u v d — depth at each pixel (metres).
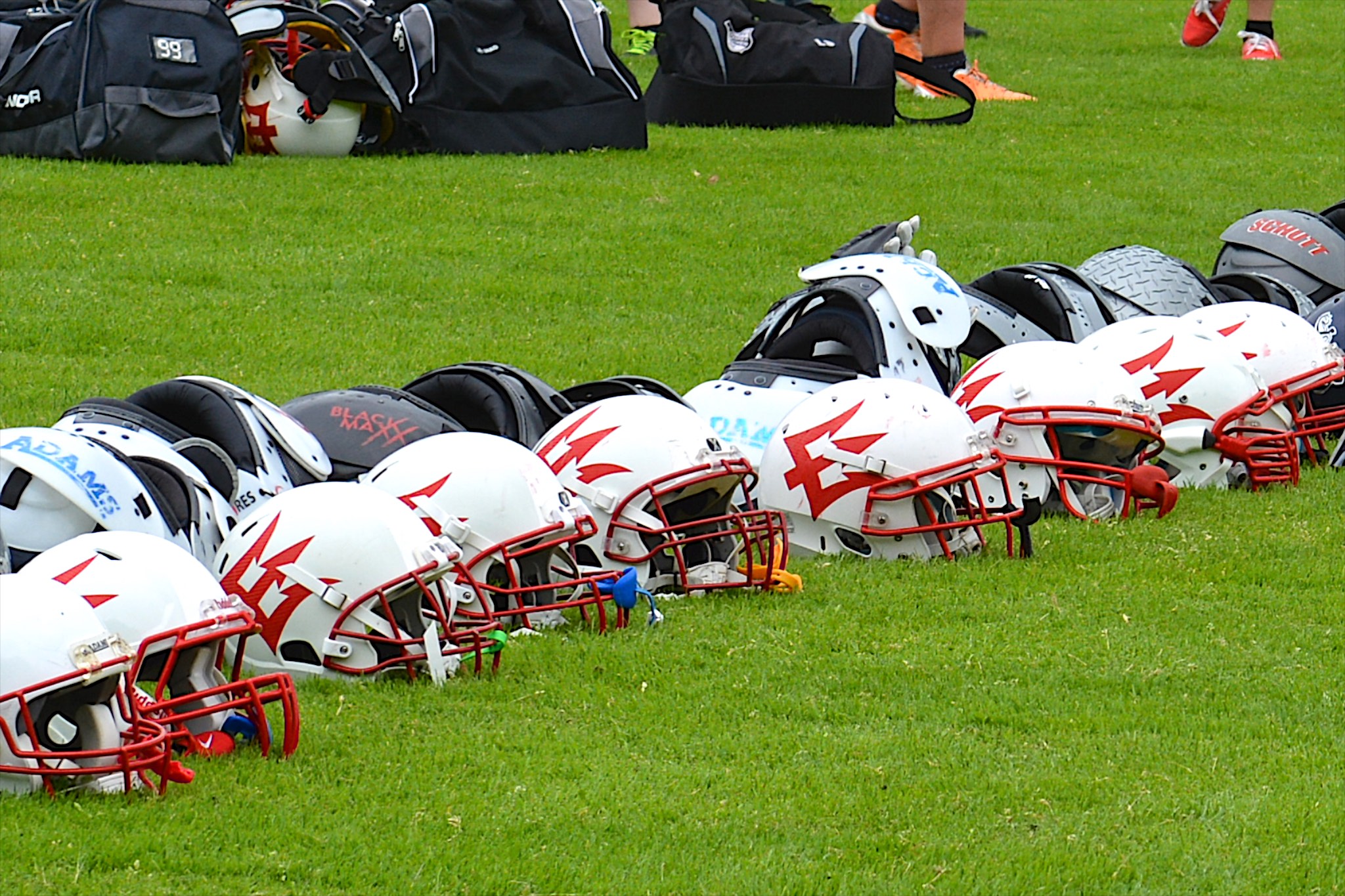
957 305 27.11
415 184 49.25
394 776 15.81
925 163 55.34
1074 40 88.00
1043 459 25.06
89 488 18.80
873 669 19.06
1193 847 14.80
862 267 27.27
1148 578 22.77
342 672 18.23
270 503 18.69
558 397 24.11
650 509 21.41
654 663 19.09
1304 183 54.31
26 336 34.25
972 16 97.00
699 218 47.19
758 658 19.38
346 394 24.02
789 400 26.48
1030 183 53.06
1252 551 23.98
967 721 17.70
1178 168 56.19
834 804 15.47
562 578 21.12
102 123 49.22
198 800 15.02
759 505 24.14
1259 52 80.69
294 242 42.91
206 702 16.23
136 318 35.94
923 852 14.58
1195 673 19.17
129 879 13.62
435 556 18.11
